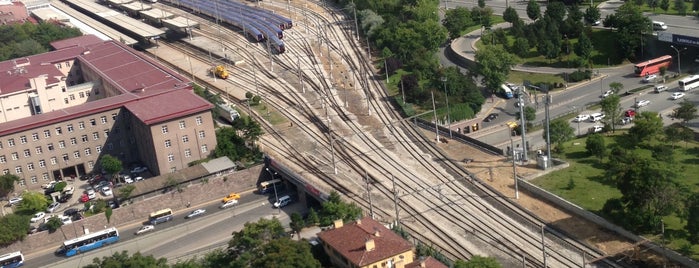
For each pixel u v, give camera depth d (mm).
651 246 170625
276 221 178125
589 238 179500
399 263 157375
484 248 180625
